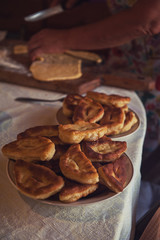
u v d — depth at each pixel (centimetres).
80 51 175
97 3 277
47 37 156
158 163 183
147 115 175
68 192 65
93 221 66
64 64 151
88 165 70
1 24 325
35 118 106
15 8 315
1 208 68
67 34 152
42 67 145
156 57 172
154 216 86
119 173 73
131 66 184
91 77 136
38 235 64
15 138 94
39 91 132
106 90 133
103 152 77
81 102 99
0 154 84
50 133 84
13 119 105
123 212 69
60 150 77
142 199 125
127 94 130
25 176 70
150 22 126
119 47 181
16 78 136
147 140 184
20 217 67
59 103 119
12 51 172
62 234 64
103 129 81
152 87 134
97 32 140
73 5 183
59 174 72
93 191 69
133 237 87
